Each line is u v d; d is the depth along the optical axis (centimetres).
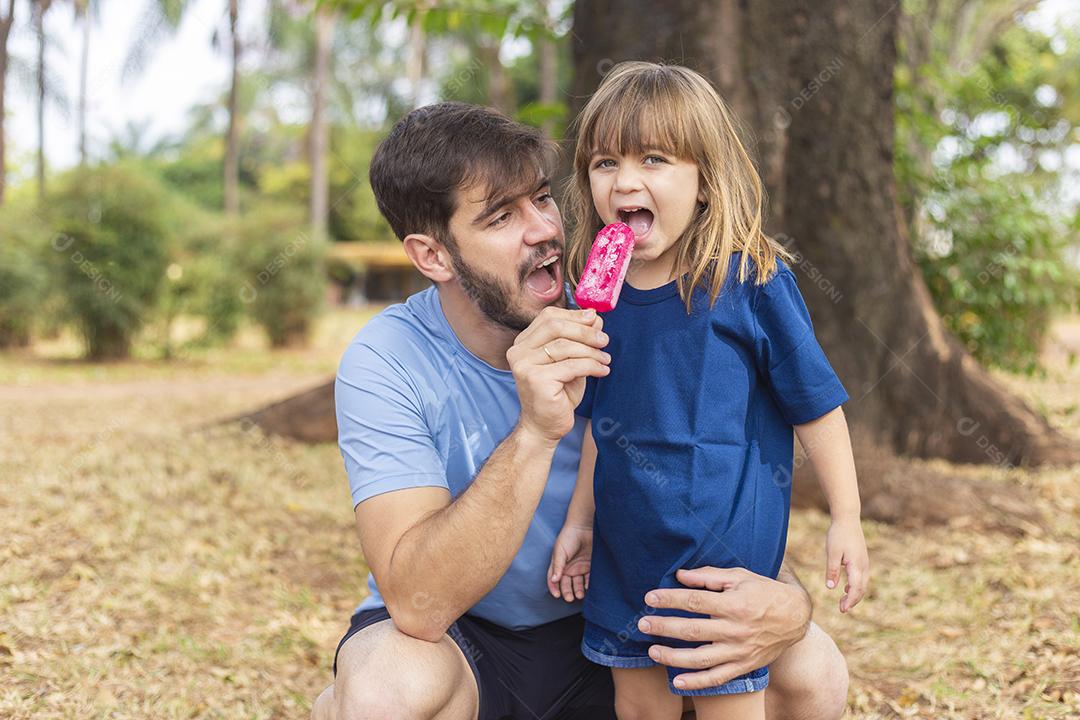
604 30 489
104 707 293
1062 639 324
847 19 489
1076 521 474
